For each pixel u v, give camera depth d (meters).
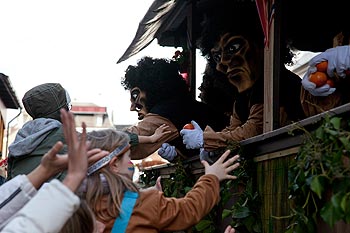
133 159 5.87
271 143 4.01
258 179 4.31
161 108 6.44
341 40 5.34
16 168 3.90
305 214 3.19
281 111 5.41
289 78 5.66
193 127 5.63
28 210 1.76
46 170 2.15
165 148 6.50
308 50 6.72
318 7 6.41
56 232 1.78
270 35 4.62
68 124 1.90
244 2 5.93
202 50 6.68
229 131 5.39
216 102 7.02
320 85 4.06
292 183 3.23
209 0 6.55
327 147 2.91
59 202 1.78
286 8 6.29
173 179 6.66
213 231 5.19
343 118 2.95
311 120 3.22
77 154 1.89
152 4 7.17
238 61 5.86
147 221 3.03
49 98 4.23
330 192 2.99
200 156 5.54
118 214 2.97
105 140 3.05
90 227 2.27
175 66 7.02
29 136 3.88
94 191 2.94
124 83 6.98
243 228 4.44
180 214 3.15
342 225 2.97
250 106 5.70
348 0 6.16
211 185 3.36
